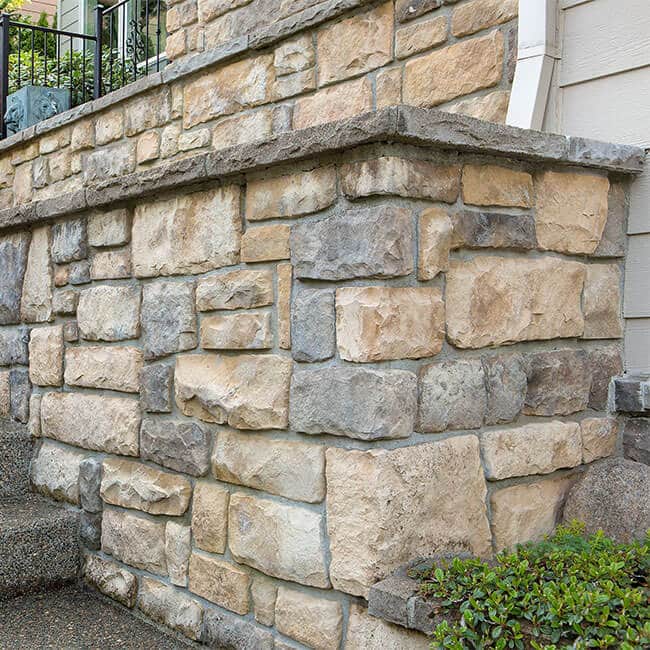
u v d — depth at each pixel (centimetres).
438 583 196
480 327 226
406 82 332
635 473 237
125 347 298
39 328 348
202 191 265
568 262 250
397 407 205
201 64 435
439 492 214
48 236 343
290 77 390
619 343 266
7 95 618
